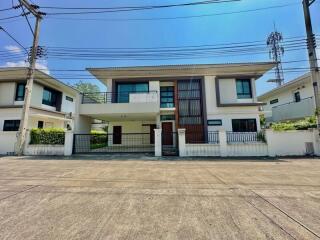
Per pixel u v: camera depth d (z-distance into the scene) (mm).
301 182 6090
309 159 11336
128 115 16781
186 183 5988
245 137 16359
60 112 22281
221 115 17172
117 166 9109
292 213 3719
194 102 17375
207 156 12789
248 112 17109
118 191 5145
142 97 15922
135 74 17812
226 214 3678
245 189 5332
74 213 3717
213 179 6508
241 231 3025
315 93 12781
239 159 11547
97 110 15555
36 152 13703
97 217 3543
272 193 4973
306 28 13156
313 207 4016
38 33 14227
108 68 17141
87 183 5965
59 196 4723
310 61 12977
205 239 2799
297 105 20156
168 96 18766
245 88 18125
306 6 13141
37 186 5613
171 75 17875
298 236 2871
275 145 12883
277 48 20797
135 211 3822
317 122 12734
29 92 14000
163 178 6656
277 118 23500
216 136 16578
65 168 8531
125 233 2967
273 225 3227
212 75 17750
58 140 14016
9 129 17562
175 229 3096
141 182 6105
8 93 18328
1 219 3449
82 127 16125
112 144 19594
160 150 13164
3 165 9352
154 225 3230
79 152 14539
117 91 18219
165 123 18312
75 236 2869
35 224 3262
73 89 22906
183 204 4203
